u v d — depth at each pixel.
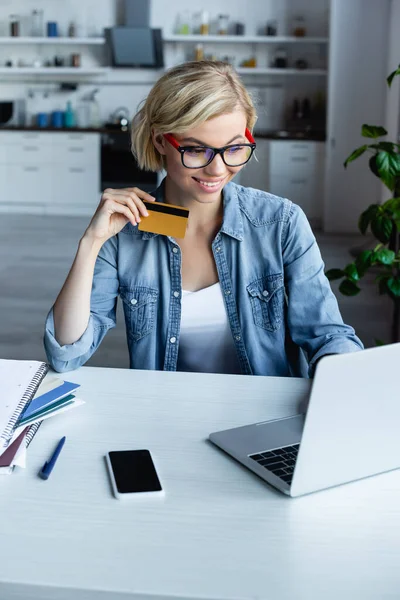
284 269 1.66
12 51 8.79
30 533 0.93
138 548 0.90
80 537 0.92
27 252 6.32
